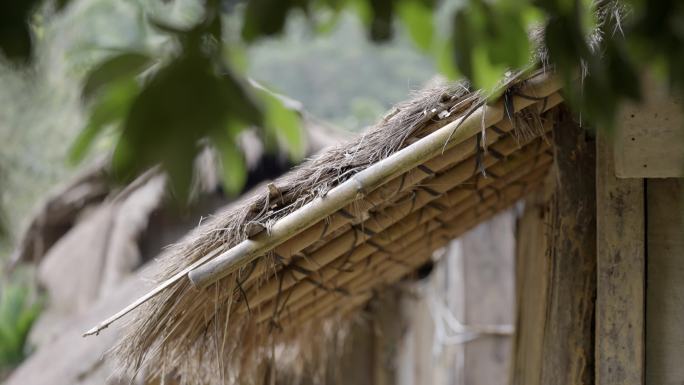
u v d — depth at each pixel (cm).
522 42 176
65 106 1623
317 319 629
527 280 596
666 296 444
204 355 503
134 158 158
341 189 423
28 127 1659
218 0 161
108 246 1350
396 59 2873
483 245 898
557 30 180
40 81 171
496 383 891
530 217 589
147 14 164
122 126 158
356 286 603
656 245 445
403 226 508
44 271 1430
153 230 1252
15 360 1480
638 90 185
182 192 158
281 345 607
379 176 420
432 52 176
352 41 2934
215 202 1067
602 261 446
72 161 162
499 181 527
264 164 1159
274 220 439
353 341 794
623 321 442
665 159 406
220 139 162
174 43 161
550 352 482
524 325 600
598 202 446
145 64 160
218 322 464
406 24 171
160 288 442
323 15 169
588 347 474
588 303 473
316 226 457
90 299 1315
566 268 474
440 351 955
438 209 505
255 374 543
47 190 1814
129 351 478
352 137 460
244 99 162
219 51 161
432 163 437
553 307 480
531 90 396
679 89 182
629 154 409
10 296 1582
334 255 491
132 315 498
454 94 420
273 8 160
